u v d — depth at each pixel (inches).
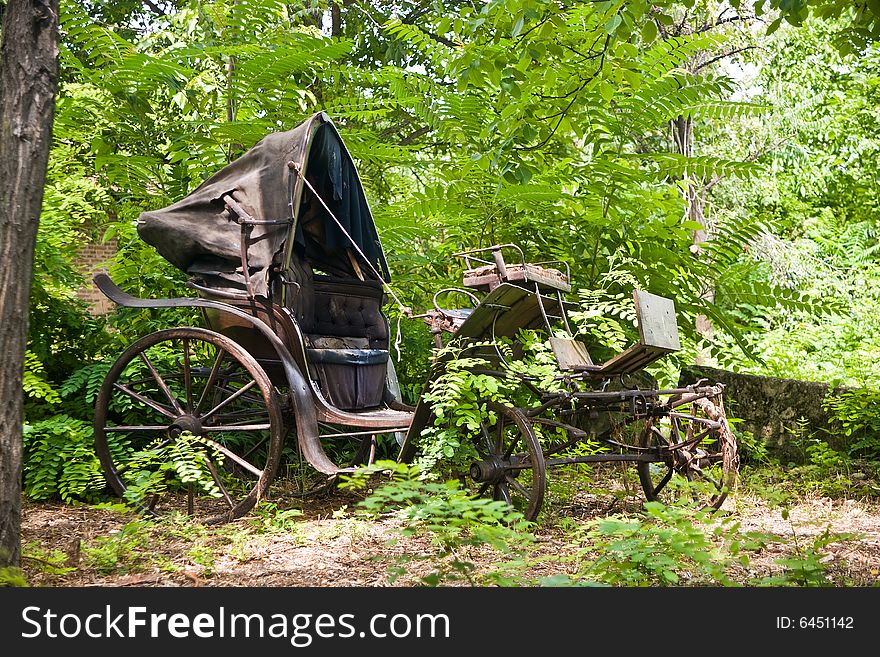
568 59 290.0
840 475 328.8
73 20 367.6
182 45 393.1
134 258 370.6
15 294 164.1
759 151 670.5
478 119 380.2
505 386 256.5
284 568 198.5
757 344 606.5
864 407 356.2
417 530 175.6
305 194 290.8
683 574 177.3
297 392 261.4
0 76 167.9
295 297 277.9
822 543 164.7
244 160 281.3
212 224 275.6
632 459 271.1
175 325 344.5
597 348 366.6
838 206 911.7
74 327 347.6
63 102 372.8
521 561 160.2
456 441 249.4
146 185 388.2
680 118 560.1
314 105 409.4
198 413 270.8
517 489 251.3
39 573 189.5
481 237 395.5
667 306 264.1
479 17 245.9
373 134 410.3
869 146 813.2
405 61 547.8
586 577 165.3
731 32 537.0
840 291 687.7
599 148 399.2
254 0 394.6
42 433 300.2
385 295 323.0
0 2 177.5
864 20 237.9
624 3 226.8
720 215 629.0
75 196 382.9
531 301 260.1
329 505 289.3
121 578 188.2
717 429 280.2
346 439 347.3
